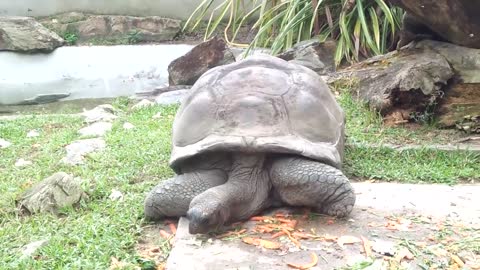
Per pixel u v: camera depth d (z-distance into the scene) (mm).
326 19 5336
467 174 2789
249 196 2232
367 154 3078
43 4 7332
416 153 3062
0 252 2123
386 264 1899
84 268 1958
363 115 3619
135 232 2244
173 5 7340
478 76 3516
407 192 2561
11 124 4082
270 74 2406
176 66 5223
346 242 2055
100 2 7383
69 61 6379
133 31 7105
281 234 2127
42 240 2184
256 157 2260
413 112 3551
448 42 3684
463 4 3078
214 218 2041
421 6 3234
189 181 2252
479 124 3404
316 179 2178
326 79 4074
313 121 2318
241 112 2279
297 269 1894
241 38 6906
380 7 4883
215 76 2469
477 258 1958
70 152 3312
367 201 2449
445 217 2279
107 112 4363
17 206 2527
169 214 2297
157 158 3113
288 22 5137
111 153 3217
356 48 4734
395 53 3936
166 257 2051
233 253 1999
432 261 1929
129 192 2666
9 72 6227
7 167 3139
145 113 4230
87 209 2498
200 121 2318
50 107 5203
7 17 6590
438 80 3486
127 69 6270
